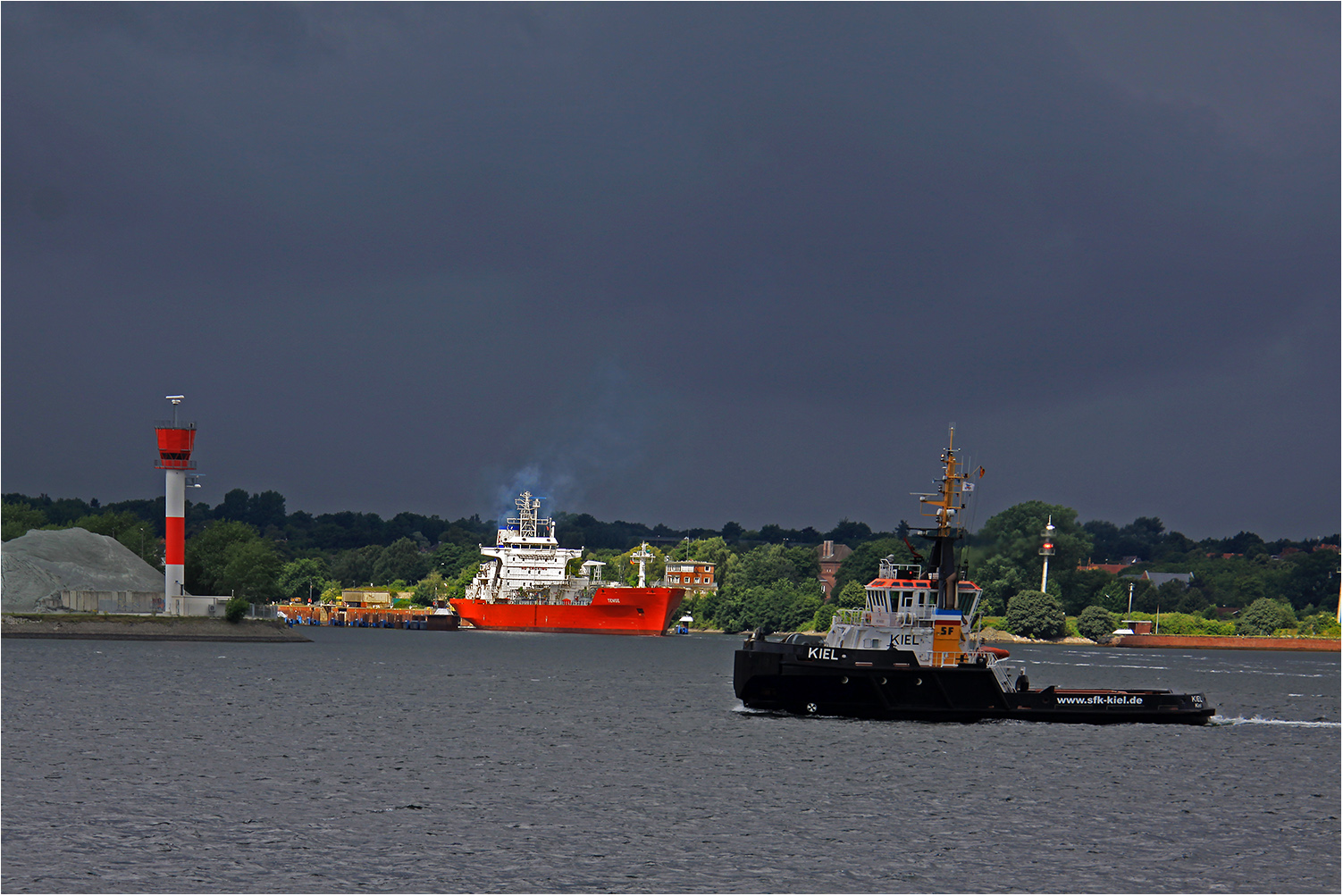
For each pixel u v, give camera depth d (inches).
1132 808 6678.2
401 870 5270.7
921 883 5191.9
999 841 5900.6
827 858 5541.3
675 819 6220.5
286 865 5324.8
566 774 7455.7
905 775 7440.9
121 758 7844.5
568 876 5211.6
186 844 5639.8
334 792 6806.1
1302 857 5738.2
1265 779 7701.8
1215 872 5462.6
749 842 5782.5
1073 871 5413.4
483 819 6186.0
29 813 6171.3
